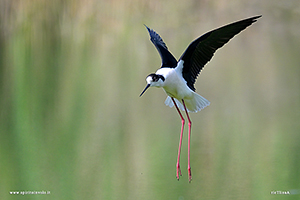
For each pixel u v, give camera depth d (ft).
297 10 50.83
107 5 43.98
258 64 48.85
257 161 31.32
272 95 45.34
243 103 43.55
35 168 30.14
